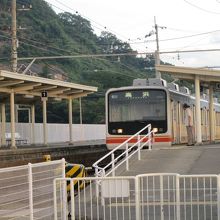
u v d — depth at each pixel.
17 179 10.58
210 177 13.04
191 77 30.77
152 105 27.86
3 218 10.17
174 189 13.60
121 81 85.81
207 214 12.95
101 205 13.70
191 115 33.62
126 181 12.09
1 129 41.66
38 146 39.25
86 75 87.19
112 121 27.97
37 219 11.37
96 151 39.31
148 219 12.74
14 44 40.78
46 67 73.81
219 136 40.69
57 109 79.31
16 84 34.28
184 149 24.72
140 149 22.92
